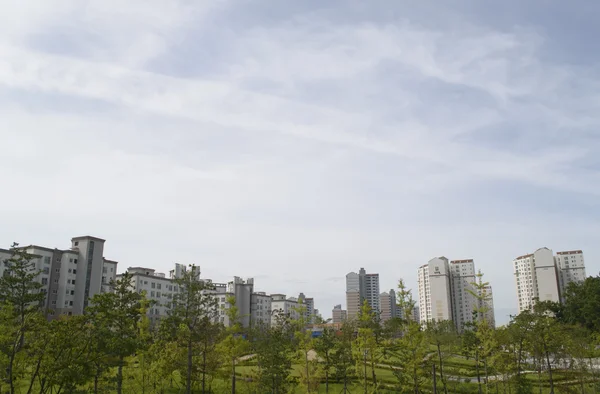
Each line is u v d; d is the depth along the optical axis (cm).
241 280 14700
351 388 4950
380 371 5778
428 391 4581
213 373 4628
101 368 3161
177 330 4272
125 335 3409
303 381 4300
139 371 4219
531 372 5388
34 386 3378
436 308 16762
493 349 4441
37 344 2852
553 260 16050
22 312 3003
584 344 4866
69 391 2964
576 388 4722
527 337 4562
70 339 2923
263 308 15012
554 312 9438
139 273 10594
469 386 4772
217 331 4453
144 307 4694
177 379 5219
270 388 4378
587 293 8806
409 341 4078
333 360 4684
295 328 5097
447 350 4600
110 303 3281
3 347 2762
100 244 9769
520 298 17250
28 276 3109
